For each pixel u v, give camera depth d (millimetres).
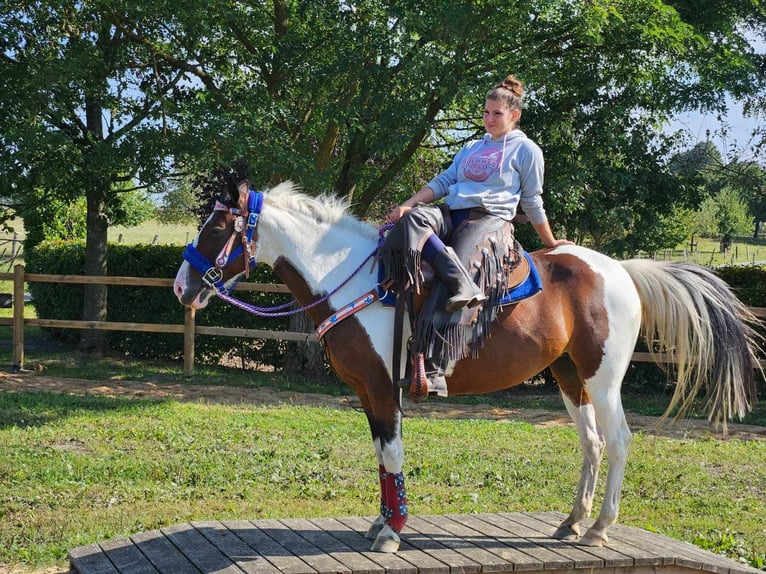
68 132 13188
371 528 4707
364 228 4824
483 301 4551
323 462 7602
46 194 13586
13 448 7668
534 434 9344
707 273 5215
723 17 13391
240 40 13594
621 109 13398
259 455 7723
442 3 11625
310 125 14406
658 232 14938
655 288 5090
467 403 12086
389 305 4543
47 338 17312
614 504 4766
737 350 5055
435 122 13391
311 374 13711
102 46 13070
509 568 4301
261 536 4734
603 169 13734
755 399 5230
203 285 4719
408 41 11875
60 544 5195
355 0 12297
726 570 4477
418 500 6473
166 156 12359
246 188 4742
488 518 5266
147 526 5566
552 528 5043
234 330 12617
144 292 14922
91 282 12680
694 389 5129
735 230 45188
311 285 4703
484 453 8203
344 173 14234
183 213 25844
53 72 11523
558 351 4816
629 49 13141
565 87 13664
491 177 4691
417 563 4246
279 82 13398
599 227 14336
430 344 4410
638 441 9117
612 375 4836
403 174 15648
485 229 4605
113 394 11164
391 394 4531
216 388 12039
